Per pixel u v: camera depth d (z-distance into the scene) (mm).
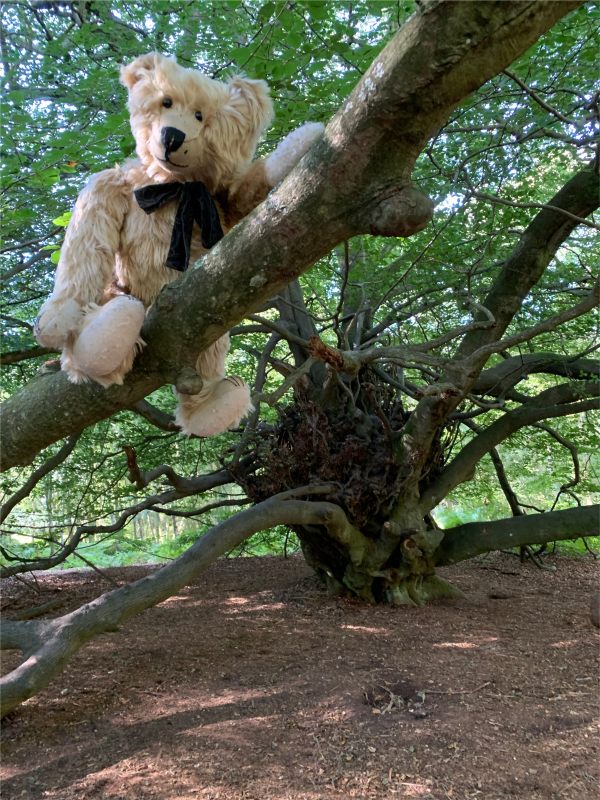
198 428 2490
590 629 4926
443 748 2912
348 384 5980
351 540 5496
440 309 7035
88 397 2166
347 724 3143
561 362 6090
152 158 2213
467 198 4379
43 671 3104
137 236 2180
